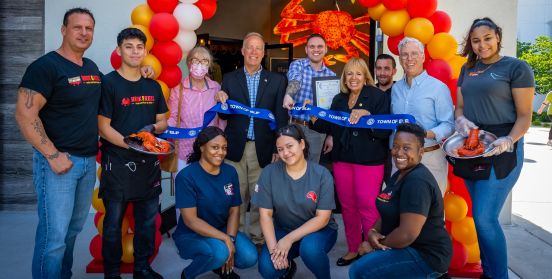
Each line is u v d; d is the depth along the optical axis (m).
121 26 4.96
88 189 2.86
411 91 3.24
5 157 5.19
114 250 3.04
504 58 2.92
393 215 2.44
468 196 3.48
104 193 2.99
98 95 2.80
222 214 3.05
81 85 2.66
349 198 3.58
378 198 2.52
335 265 3.64
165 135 3.57
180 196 2.95
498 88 2.87
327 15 8.30
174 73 3.63
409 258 2.38
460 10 4.72
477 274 3.31
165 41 3.53
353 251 3.64
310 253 2.79
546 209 5.77
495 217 2.99
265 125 3.62
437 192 2.35
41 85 2.49
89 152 2.76
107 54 4.97
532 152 11.70
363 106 3.44
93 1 4.96
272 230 2.93
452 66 3.49
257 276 3.39
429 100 3.17
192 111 3.77
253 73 3.68
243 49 3.61
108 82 2.89
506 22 4.67
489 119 2.96
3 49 5.12
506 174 2.90
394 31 3.49
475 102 2.99
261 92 3.61
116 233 3.03
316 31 8.46
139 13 3.52
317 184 2.90
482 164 2.91
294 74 3.84
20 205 5.21
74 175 2.69
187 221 2.94
